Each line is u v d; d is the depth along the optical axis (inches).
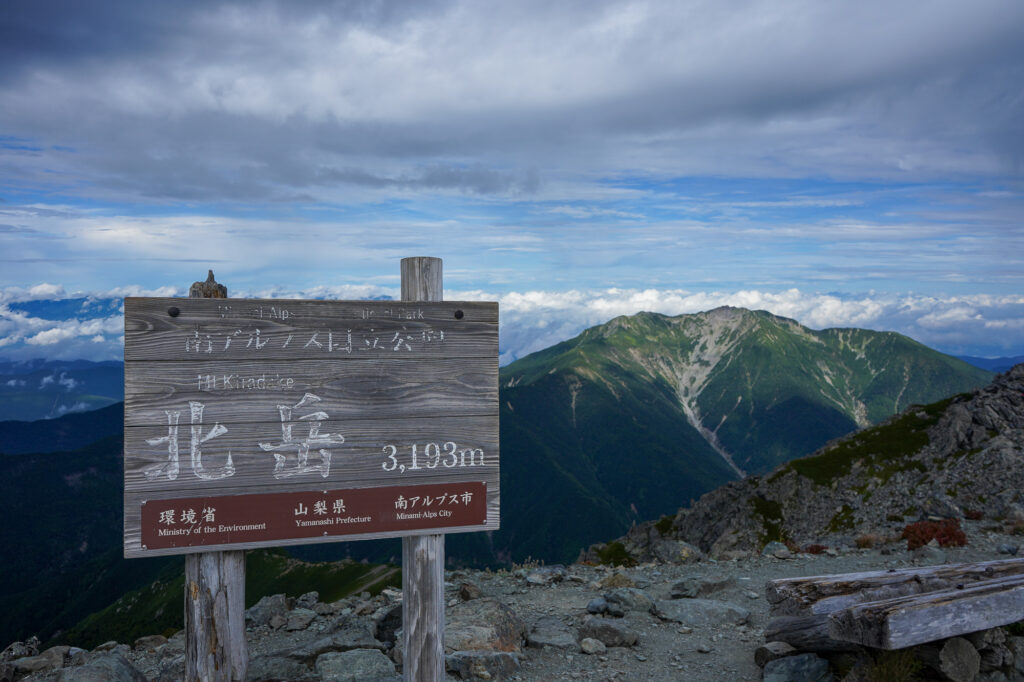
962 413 2785.4
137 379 233.5
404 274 267.7
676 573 627.2
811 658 326.6
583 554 2400.3
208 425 239.9
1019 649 283.0
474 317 267.6
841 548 725.9
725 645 405.7
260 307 245.8
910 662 268.2
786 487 2979.8
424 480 260.8
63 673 308.8
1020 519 812.0
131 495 231.8
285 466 246.7
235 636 244.4
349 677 331.9
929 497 2165.4
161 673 362.3
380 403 257.0
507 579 600.7
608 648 402.3
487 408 268.1
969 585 293.9
